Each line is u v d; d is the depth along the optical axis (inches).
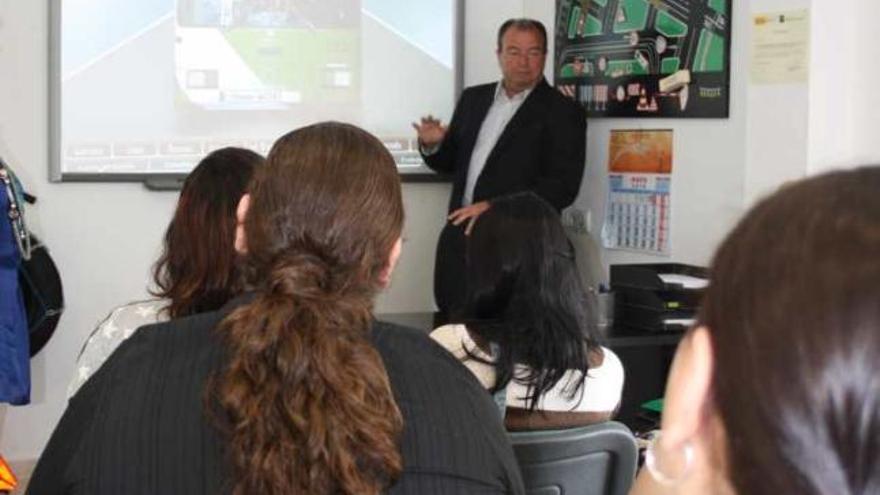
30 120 178.4
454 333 89.1
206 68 186.4
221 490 46.6
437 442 49.1
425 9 195.5
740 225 23.2
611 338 134.7
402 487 48.2
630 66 169.8
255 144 189.8
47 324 169.8
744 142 145.1
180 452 47.4
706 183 153.2
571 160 173.2
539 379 87.7
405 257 198.2
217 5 186.1
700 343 23.0
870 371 20.1
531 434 79.2
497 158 177.3
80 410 51.0
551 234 91.1
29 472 179.5
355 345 47.2
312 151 51.1
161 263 80.0
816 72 132.1
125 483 47.8
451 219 176.9
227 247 74.9
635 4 167.8
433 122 188.4
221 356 48.9
